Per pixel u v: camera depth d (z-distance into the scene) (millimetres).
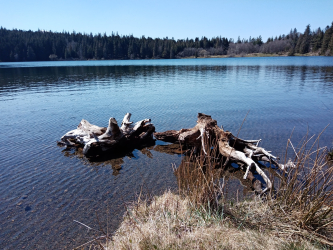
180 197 4641
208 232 3357
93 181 6008
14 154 7711
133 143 8859
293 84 24188
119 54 146000
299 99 16297
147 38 173500
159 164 7051
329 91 19266
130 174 6391
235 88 22422
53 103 15977
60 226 4352
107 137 7867
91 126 8914
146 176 6254
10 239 4055
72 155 7734
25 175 6316
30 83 28047
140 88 23516
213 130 7867
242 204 4426
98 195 5352
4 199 5207
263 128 10078
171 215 3922
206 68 54500
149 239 3244
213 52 163375
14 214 4707
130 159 7492
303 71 38594
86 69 55812
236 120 11391
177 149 8375
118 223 4367
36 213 4730
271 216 3859
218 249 2984
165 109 13891
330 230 3457
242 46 162125
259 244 3105
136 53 150000
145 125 9055
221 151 7152
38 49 132625
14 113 13195
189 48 160375
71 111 13625
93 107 14672
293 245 3096
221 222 3664
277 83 25422
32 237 4094
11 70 52375
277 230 3492
